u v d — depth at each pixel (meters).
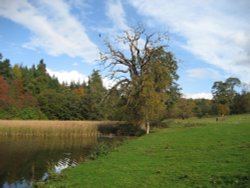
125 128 59.69
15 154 35.16
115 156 23.89
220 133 31.83
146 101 48.34
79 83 144.38
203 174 15.58
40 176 24.25
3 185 21.70
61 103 101.06
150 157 22.17
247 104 107.44
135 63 52.38
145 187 14.32
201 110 113.38
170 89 58.94
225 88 120.81
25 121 64.62
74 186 15.67
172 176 15.86
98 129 61.25
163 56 52.31
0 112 91.31
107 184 15.42
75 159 31.88
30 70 130.00
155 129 54.97
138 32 52.12
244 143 24.27
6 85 94.75
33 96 104.31
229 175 14.80
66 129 58.22
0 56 118.25
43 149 39.44
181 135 34.19
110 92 53.66
